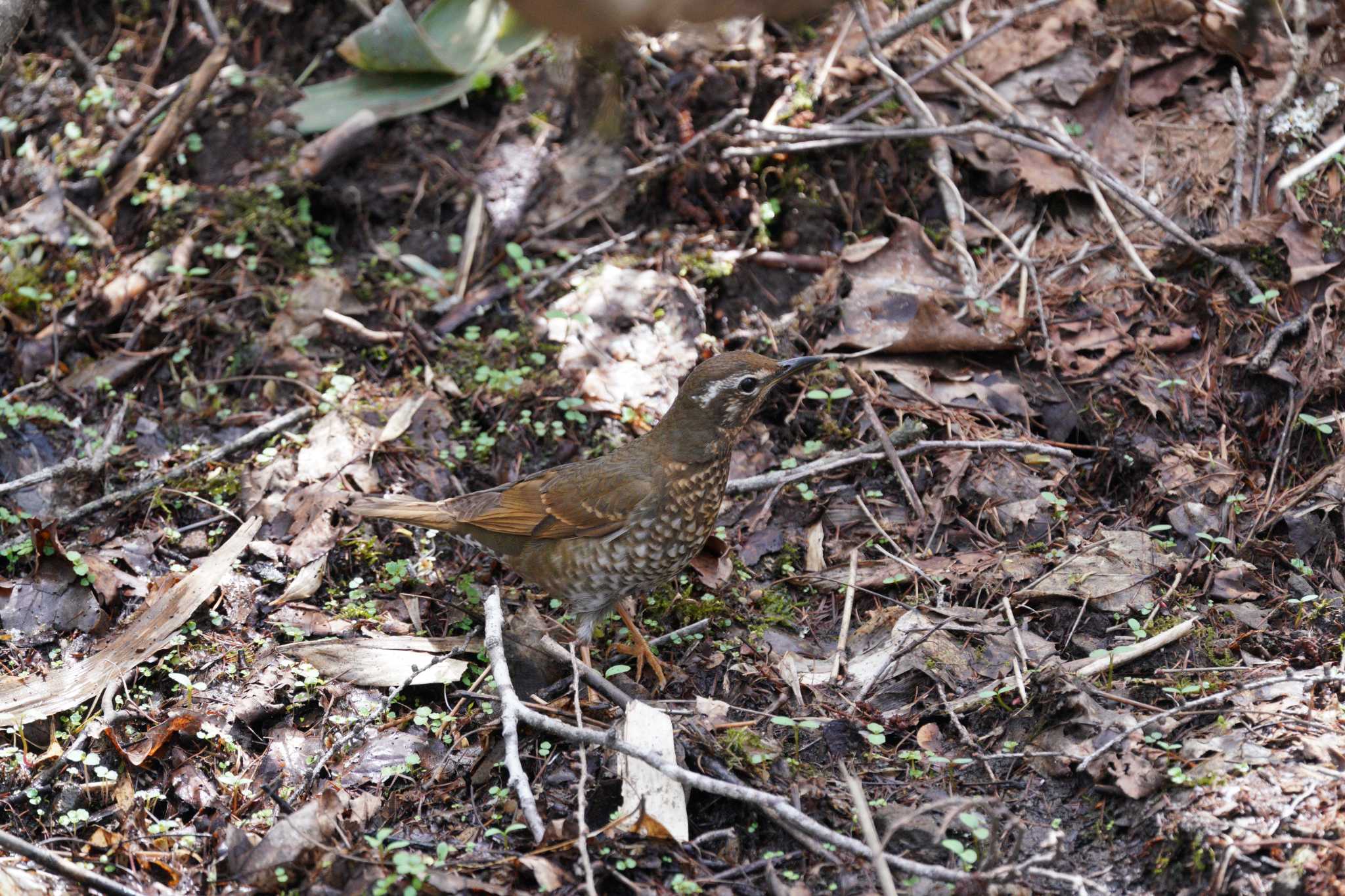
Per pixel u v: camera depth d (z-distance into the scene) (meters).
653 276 10.96
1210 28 11.35
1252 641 7.89
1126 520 9.08
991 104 11.55
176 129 11.84
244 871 6.89
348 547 9.29
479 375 10.48
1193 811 6.52
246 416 10.44
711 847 7.00
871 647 8.39
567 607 8.70
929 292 10.62
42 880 6.90
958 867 6.70
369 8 12.68
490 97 12.34
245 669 8.39
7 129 12.37
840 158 11.44
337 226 11.81
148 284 11.20
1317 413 9.31
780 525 9.46
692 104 11.67
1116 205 10.96
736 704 8.09
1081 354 10.18
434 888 6.58
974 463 9.56
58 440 10.31
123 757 7.77
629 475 8.20
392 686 8.23
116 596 8.90
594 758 7.55
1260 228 10.15
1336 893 5.91
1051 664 7.69
